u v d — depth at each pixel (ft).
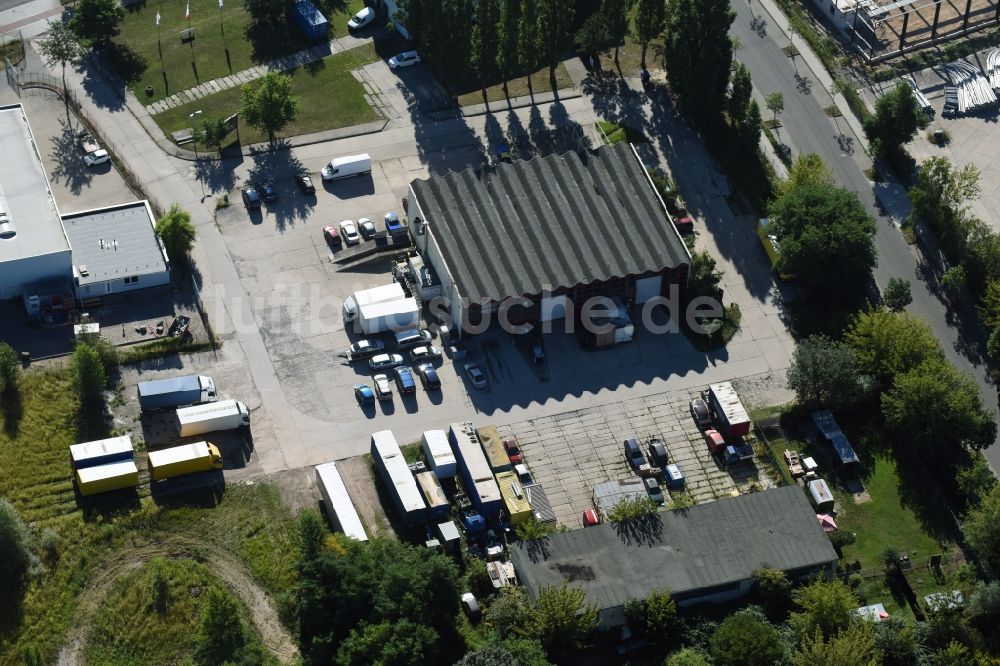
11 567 582.76
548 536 619.67
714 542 623.36
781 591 606.14
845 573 631.97
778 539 626.64
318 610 567.18
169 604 582.76
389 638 555.28
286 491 636.07
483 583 604.90
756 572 609.01
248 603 588.91
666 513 634.02
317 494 636.89
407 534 625.00
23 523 597.93
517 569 608.19
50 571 589.32
